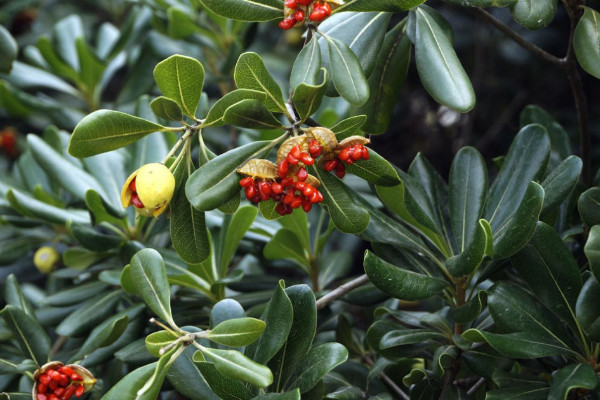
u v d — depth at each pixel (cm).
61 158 92
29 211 91
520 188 80
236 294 93
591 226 77
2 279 105
